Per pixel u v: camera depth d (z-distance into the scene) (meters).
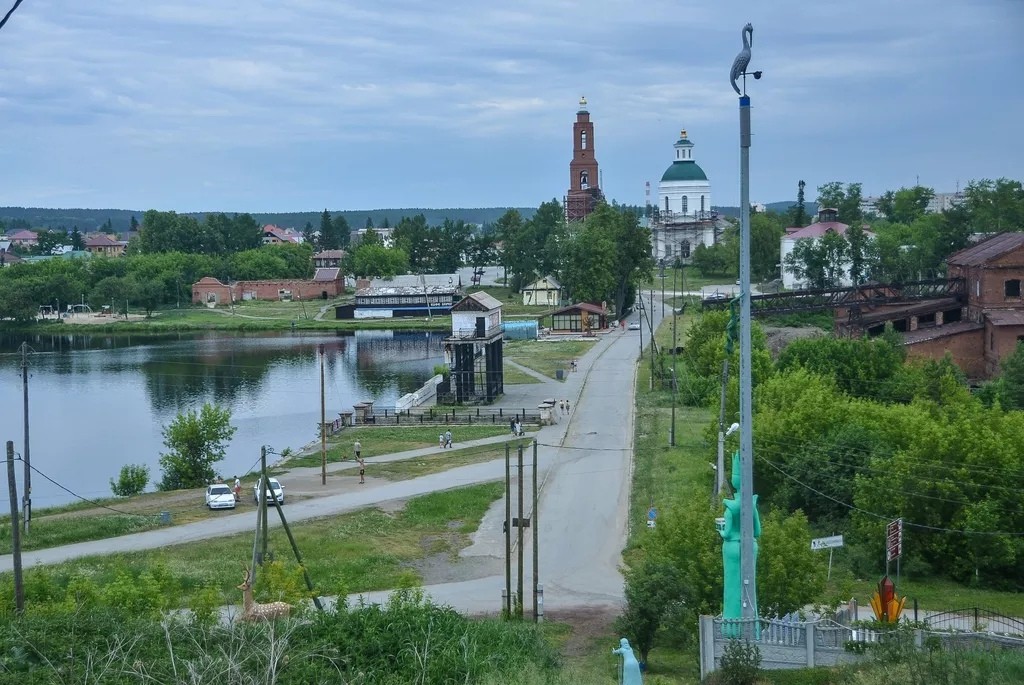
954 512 47.84
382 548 54.97
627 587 37.81
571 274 176.50
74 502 69.94
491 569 51.16
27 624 32.94
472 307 101.50
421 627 33.62
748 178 29.78
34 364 148.00
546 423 89.56
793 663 28.75
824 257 171.38
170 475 75.56
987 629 35.91
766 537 36.00
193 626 32.88
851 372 87.81
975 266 109.25
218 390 122.31
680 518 39.03
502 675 30.45
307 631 32.97
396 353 156.75
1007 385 80.31
